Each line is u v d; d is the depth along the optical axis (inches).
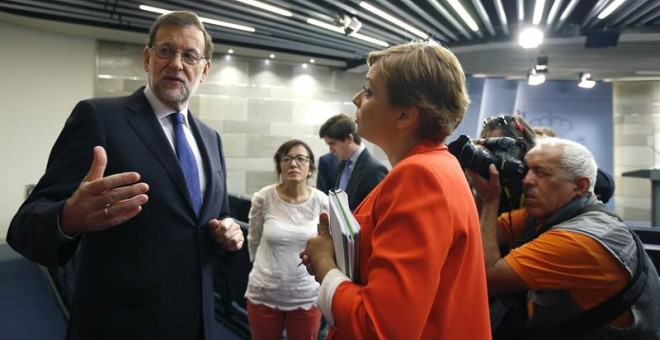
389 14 188.5
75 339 41.6
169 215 42.0
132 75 243.8
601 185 53.0
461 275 27.3
